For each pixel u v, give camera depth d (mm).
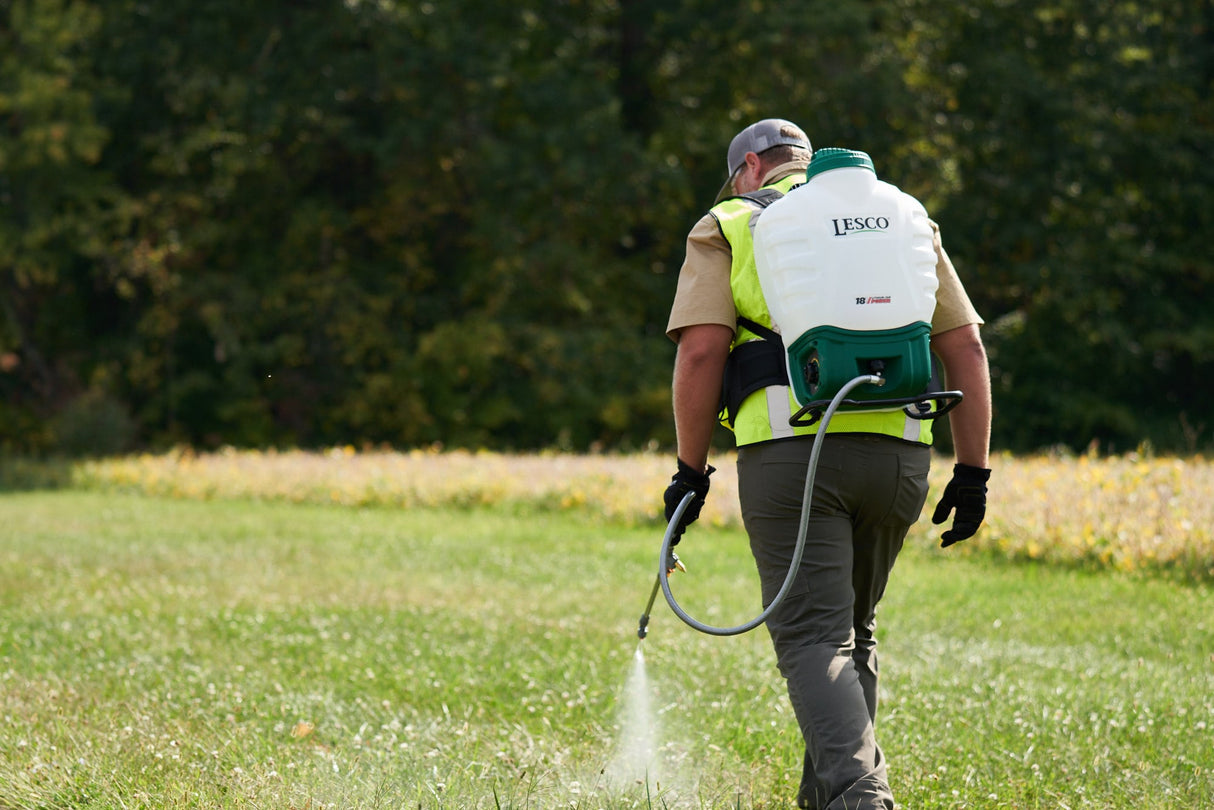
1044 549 23172
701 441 7414
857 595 7906
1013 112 68625
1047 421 72312
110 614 16969
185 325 70562
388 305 69750
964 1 69750
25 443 67625
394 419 68500
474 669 13281
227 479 40844
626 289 73312
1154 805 8578
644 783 8773
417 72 64438
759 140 8172
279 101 64375
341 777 8781
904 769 9398
